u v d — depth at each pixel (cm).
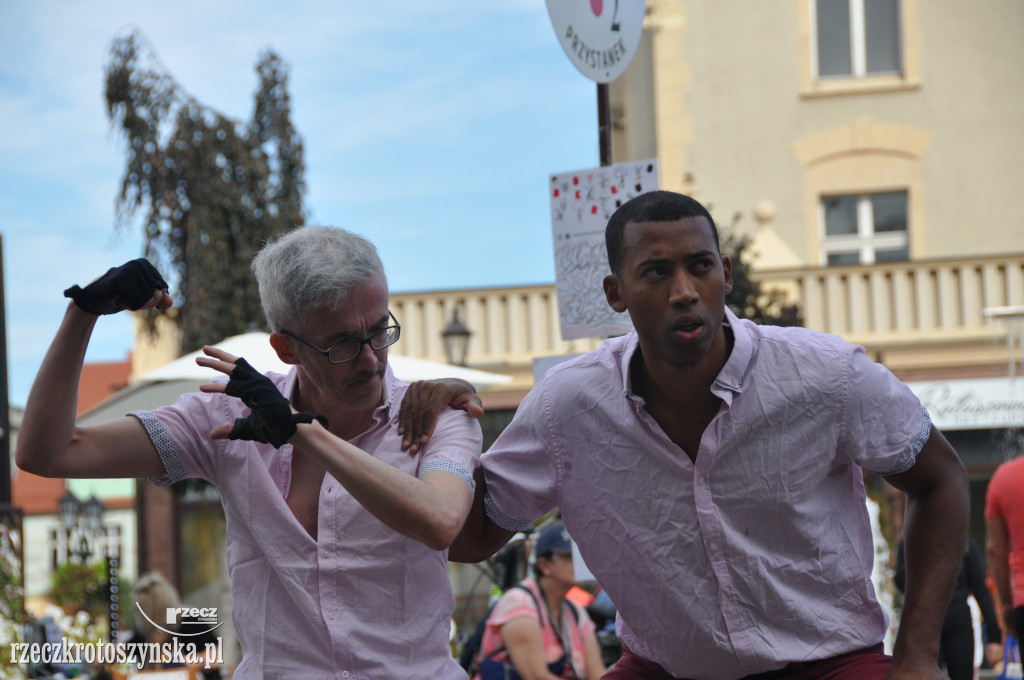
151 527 1227
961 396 1137
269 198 1097
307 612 232
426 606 238
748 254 1265
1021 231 1334
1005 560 559
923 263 1218
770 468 239
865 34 1382
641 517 247
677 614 247
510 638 455
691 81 1382
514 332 1231
